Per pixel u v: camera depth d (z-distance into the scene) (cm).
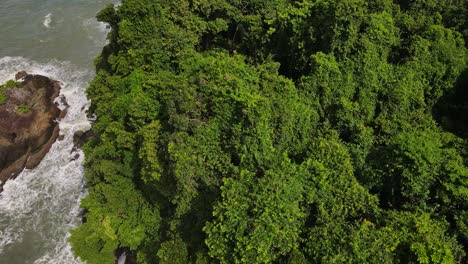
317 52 3638
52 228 4772
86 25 7219
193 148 3259
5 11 7488
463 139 3388
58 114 5703
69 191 5081
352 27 3484
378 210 2933
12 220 4841
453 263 2583
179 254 3344
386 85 3628
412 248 2628
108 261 3859
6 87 5569
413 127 3438
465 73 3803
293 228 2770
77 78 6294
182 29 4309
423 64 3700
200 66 3641
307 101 3538
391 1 4050
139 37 4153
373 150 3300
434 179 2934
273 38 4169
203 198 3334
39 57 6662
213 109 3269
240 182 2875
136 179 3953
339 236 2752
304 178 2986
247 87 3322
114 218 3859
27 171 5244
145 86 3775
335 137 3369
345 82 3556
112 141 3972
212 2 4441
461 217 2814
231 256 2736
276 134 3306
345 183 3008
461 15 4025
